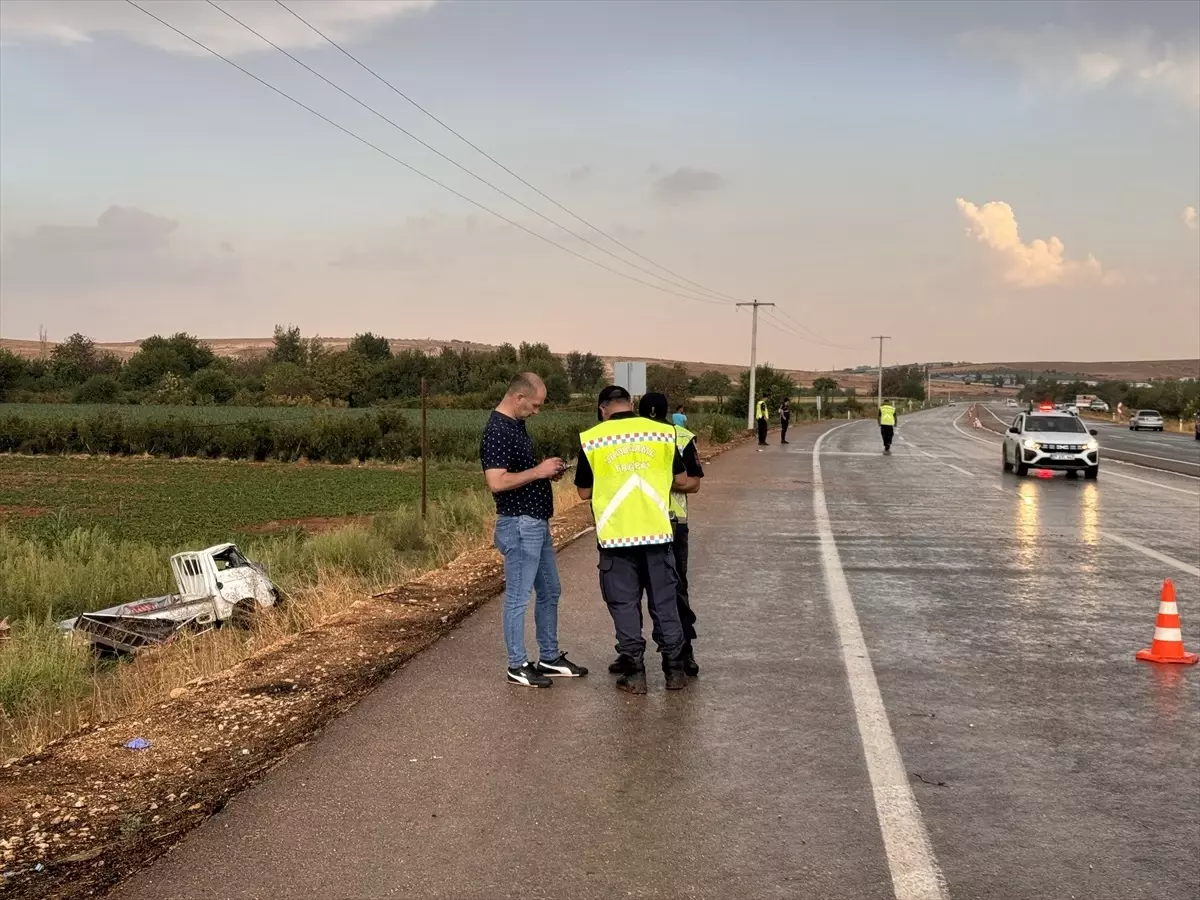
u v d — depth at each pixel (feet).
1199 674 23.24
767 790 15.94
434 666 23.59
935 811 15.16
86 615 32.37
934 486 74.64
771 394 258.16
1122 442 153.79
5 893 12.63
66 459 141.79
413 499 86.53
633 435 21.63
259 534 64.03
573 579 35.29
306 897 12.44
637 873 13.05
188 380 356.38
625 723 19.30
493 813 14.99
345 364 355.77
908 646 25.81
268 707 20.47
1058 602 31.76
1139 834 14.39
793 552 42.29
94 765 17.29
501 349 394.52
